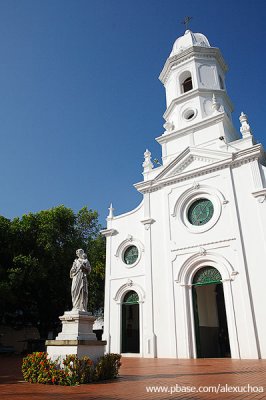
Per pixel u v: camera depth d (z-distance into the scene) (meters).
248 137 17.95
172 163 19.89
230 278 15.51
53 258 24.73
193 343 15.93
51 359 8.45
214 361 13.25
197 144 20.23
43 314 26.45
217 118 19.81
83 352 8.38
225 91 22.50
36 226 25.55
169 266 17.81
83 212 31.16
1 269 22.27
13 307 25.39
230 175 17.39
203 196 18.09
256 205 16.09
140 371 10.04
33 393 6.47
